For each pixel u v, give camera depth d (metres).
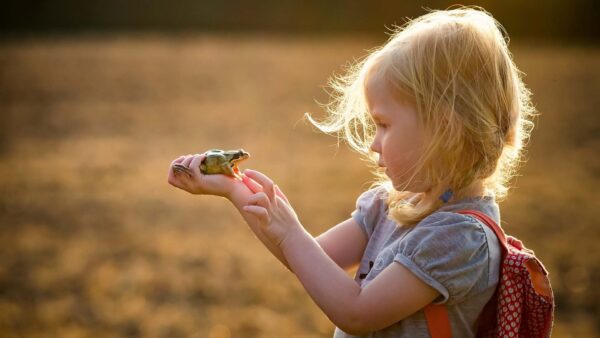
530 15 54.88
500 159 2.50
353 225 2.75
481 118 2.34
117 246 10.30
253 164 15.64
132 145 17.91
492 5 54.72
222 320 7.84
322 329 7.63
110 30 55.75
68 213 11.98
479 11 2.59
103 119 21.53
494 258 2.38
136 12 57.72
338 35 55.34
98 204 12.57
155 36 51.19
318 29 59.12
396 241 2.47
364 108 2.57
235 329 7.62
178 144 18.05
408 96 2.36
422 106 2.35
